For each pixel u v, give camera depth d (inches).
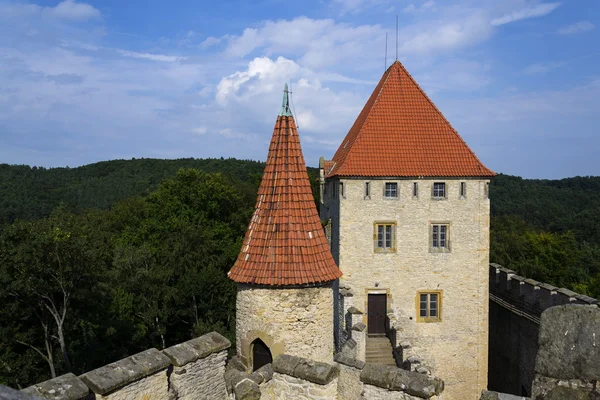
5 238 941.8
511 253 2257.6
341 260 1011.3
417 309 1021.2
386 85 1114.1
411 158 1024.2
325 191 1259.2
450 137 1059.9
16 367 986.7
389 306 1016.2
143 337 1374.3
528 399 250.7
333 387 319.0
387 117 1072.2
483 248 1023.6
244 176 3868.1
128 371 310.7
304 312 369.1
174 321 1481.3
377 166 1007.6
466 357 1022.4
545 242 2268.7
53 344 1093.8
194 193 1920.5
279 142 391.2
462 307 1022.4
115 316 1291.8
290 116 396.5
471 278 1023.6
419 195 1017.5
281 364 328.8
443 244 1029.8
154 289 1355.8
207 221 1900.8
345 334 925.8
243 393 296.7
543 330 200.7
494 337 1129.4
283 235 371.2
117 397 301.3
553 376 196.4
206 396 379.6
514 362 997.8
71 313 1095.0
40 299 999.6
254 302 371.2
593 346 189.2
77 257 993.5
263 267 366.0
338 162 1099.3
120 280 1352.1
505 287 1046.4
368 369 345.7
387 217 1015.0
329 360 385.7
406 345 861.8
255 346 380.5
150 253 1478.8
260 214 383.9
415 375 331.6
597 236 2915.8
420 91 1109.1
